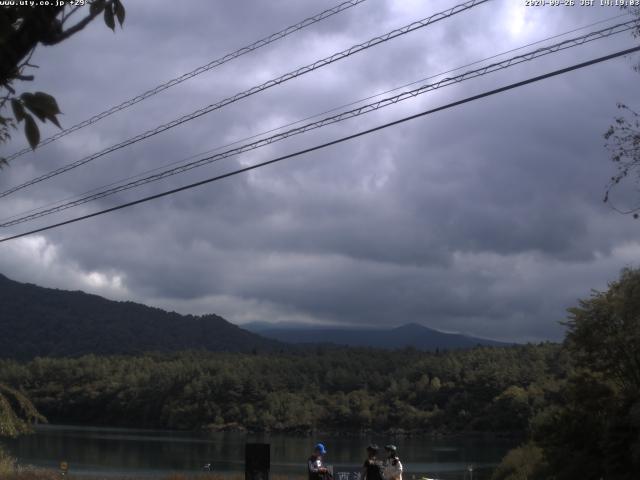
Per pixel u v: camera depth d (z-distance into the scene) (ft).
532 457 164.04
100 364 645.10
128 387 584.40
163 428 540.11
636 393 135.44
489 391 487.20
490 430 453.99
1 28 12.53
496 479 170.60
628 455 127.54
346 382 608.60
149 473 217.97
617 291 142.41
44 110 13.07
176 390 565.94
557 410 154.61
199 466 265.13
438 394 528.63
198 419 535.19
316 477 65.62
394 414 517.14
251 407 533.96
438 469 262.26
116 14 13.98
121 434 467.52
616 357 146.61
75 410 590.55
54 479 124.26
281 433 513.45
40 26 12.81
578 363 151.43
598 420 144.15
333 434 507.30
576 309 150.41
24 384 611.88
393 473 57.98
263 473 62.39
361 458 322.96
